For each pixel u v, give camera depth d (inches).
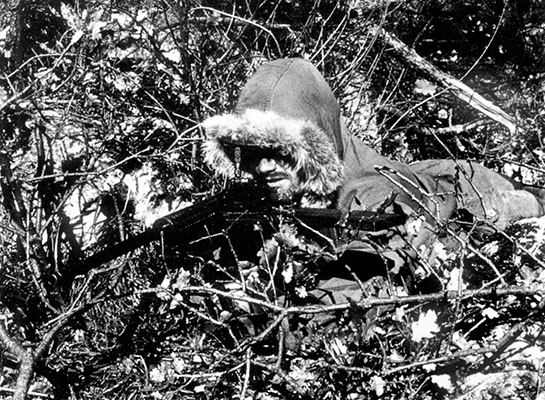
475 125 143.4
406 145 141.8
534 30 158.7
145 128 125.0
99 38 122.7
